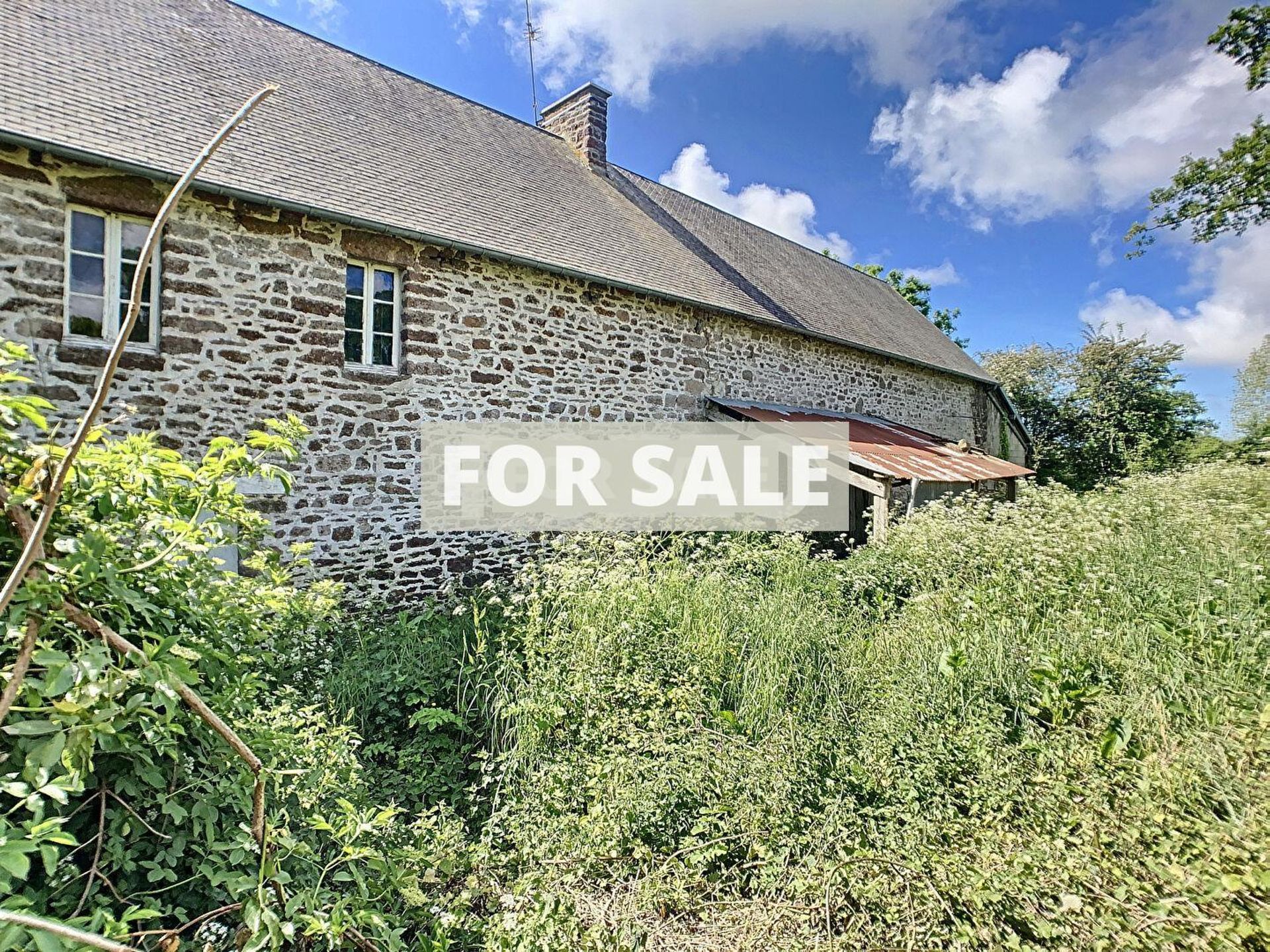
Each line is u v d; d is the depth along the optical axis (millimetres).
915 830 3270
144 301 5926
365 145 8359
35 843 1545
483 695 5320
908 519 9102
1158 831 3010
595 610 5695
